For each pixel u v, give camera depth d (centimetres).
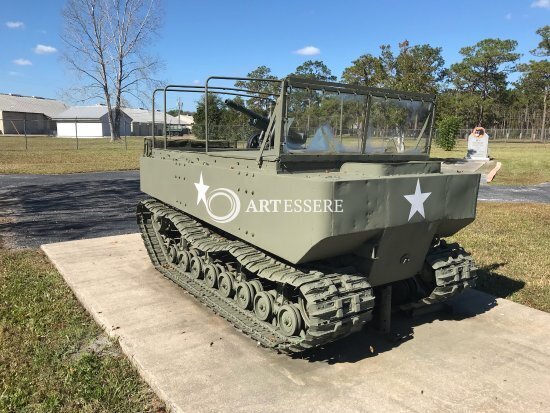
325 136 455
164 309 549
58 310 545
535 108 7631
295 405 371
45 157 2505
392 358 450
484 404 378
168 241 686
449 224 462
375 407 371
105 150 3103
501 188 1633
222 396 379
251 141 685
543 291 630
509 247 835
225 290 537
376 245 406
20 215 1084
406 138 522
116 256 748
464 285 497
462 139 5503
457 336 499
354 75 2975
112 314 532
